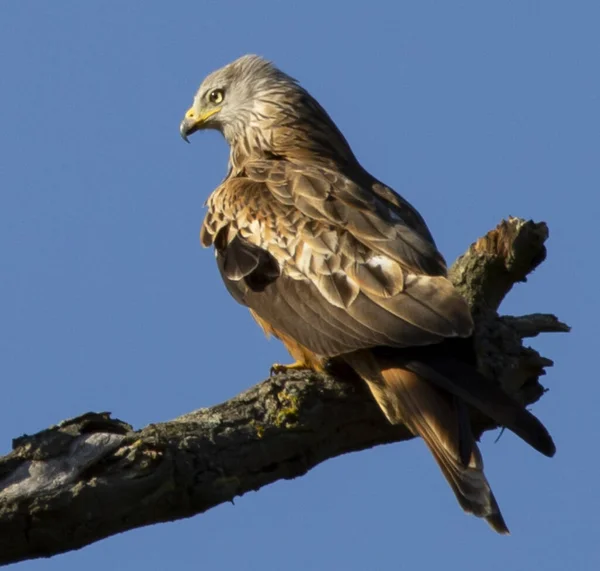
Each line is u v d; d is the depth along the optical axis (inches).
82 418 366.6
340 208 471.2
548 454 375.9
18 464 354.9
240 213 493.4
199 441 385.4
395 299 431.8
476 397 398.3
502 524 381.1
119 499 361.4
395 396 425.4
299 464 423.8
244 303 473.7
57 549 360.5
